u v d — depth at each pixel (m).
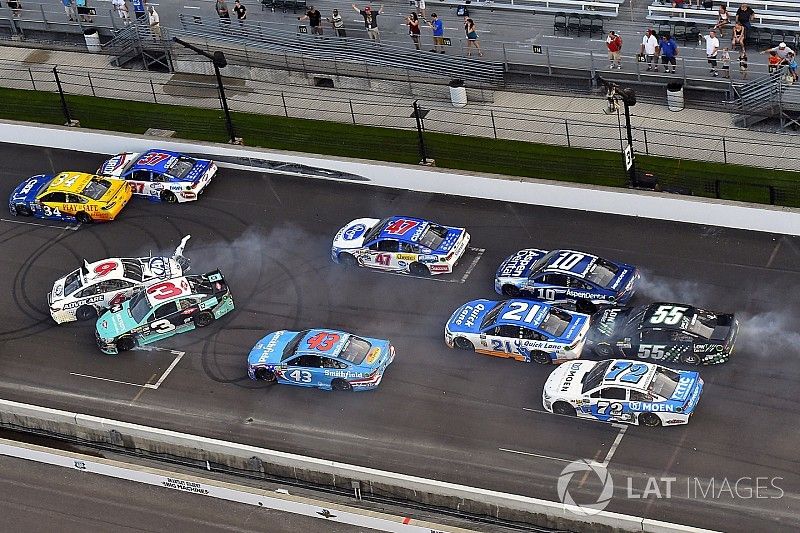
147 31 88.81
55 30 92.81
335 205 72.50
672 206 67.31
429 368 60.25
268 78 86.12
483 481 53.91
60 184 73.19
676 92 76.88
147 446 58.56
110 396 60.81
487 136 77.31
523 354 59.56
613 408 55.19
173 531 54.19
